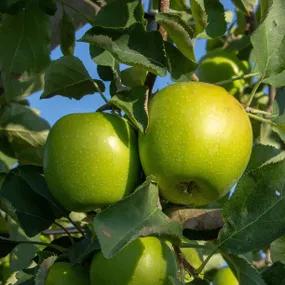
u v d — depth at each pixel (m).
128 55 0.62
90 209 0.63
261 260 0.97
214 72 1.13
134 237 0.53
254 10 1.07
